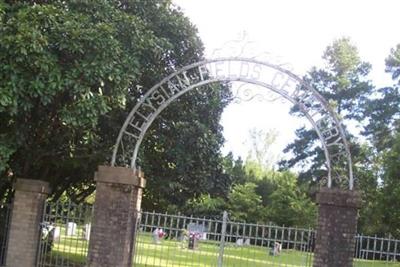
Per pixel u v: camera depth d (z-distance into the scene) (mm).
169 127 13828
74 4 11086
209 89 14531
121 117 12773
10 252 11281
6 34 9547
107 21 11156
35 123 11523
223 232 11047
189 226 17359
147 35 11734
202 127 14094
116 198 10859
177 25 13039
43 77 9664
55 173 14531
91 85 10344
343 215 10281
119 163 12617
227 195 16766
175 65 13258
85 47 10109
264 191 49562
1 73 9508
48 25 9898
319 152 37656
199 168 14727
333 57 38656
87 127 11602
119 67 10508
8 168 12492
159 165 14375
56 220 12219
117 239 10703
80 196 16938
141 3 12781
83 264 13977
